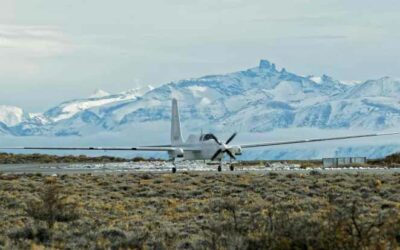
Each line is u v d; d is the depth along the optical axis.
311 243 51.75
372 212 78.44
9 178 148.50
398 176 134.75
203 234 64.19
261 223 63.75
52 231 68.94
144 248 61.03
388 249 53.88
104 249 60.88
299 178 134.62
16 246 62.47
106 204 95.88
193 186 126.00
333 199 89.44
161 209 90.88
